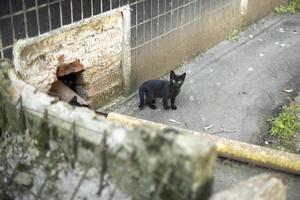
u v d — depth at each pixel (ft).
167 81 23.68
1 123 14.65
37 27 18.20
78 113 12.48
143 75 25.49
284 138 22.12
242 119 23.59
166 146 10.71
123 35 23.09
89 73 21.85
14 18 17.15
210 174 10.72
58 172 13.29
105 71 22.86
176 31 27.02
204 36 30.04
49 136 13.21
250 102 25.23
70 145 12.66
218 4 30.35
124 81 24.23
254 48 32.07
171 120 23.17
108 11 21.56
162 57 26.61
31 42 18.11
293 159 18.74
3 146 14.76
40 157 13.69
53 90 20.27
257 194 10.76
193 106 24.54
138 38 24.09
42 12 18.20
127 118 20.01
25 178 14.40
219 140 19.38
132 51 23.98
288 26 36.35
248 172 19.42
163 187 11.00
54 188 13.61
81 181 12.76
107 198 12.33
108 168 11.96
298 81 27.94
